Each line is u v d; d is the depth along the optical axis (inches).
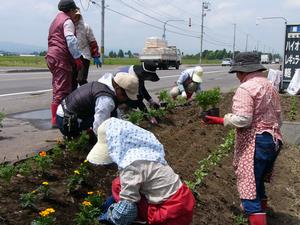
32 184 99.3
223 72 867.4
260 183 109.7
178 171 132.4
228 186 138.2
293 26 319.6
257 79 103.1
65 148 123.8
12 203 89.0
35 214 86.7
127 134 75.8
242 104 100.3
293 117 234.8
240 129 105.0
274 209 134.4
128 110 161.6
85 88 116.9
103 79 117.3
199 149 161.2
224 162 156.9
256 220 104.0
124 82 104.9
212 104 190.2
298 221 128.0
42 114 216.2
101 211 88.7
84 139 120.0
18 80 416.5
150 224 77.9
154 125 170.6
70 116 117.8
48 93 310.2
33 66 759.7
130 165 73.6
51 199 93.4
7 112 220.5
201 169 133.8
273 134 102.9
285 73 324.5
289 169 172.2
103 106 107.6
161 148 78.1
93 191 101.6
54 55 142.5
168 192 75.9
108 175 111.0
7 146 140.0
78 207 93.7
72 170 110.4
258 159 103.1
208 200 121.0
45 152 111.6
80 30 155.9
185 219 77.3
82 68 147.2
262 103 101.7
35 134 162.7
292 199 143.9
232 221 118.0
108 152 76.2
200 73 217.8
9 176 96.9
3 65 759.7
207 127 191.0
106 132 76.6
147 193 76.7
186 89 220.7
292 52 320.8
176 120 188.9
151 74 138.7
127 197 74.9
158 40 986.1
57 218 87.4
